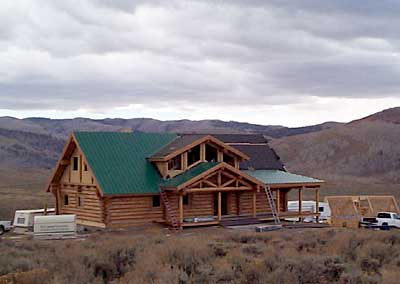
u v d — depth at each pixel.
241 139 47.25
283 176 42.88
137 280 14.31
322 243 23.53
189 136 40.56
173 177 37.69
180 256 17.81
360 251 19.70
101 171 36.19
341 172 126.81
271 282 14.20
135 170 37.41
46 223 32.38
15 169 132.00
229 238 26.72
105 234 32.25
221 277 14.65
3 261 17.05
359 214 41.41
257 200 41.88
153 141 40.44
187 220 36.94
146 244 22.58
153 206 37.03
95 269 16.33
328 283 14.52
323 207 44.88
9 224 37.22
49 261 17.45
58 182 40.41
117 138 39.28
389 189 84.56
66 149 38.88
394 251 19.95
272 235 27.91
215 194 39.44
